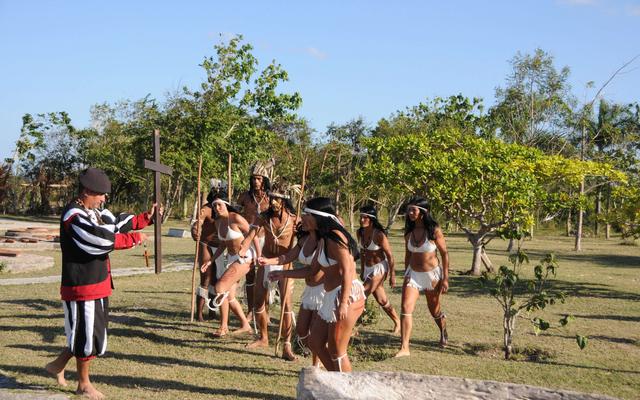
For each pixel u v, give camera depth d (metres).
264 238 8.76
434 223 8.21
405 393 4.65
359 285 6.18
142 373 6.88
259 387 6.51
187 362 7.44
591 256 25.17
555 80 27.64
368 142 16.66
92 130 46.81
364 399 4.43
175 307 10.97
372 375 4.73
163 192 45.47
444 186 15.27
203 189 36.31
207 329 9.29
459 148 16.89
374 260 9.02
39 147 50.16
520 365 7.56
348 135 37.75
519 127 27.81
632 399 6.30
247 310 10.53
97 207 6.12
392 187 16.23
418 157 16.25
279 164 15.05
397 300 12.59
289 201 8.30
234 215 8.59
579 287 15.20
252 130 35.12
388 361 7.64
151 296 12.12
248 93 35.19
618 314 11.43
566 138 28.02
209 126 34.50
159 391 6.23
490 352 8.48
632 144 35.00
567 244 32.06
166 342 8.39
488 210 15.95
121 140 43.22
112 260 19.11
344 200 28.03
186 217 46.94
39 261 16.34
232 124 35.66
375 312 9.99
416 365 7.45
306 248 6.67
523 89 28.09
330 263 6.09
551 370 7.33
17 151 49.41
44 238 24.23
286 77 35.00
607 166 16.84
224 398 6.09
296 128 35.34
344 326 6.03
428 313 11.13
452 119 31.89
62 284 5.90
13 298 11.52
